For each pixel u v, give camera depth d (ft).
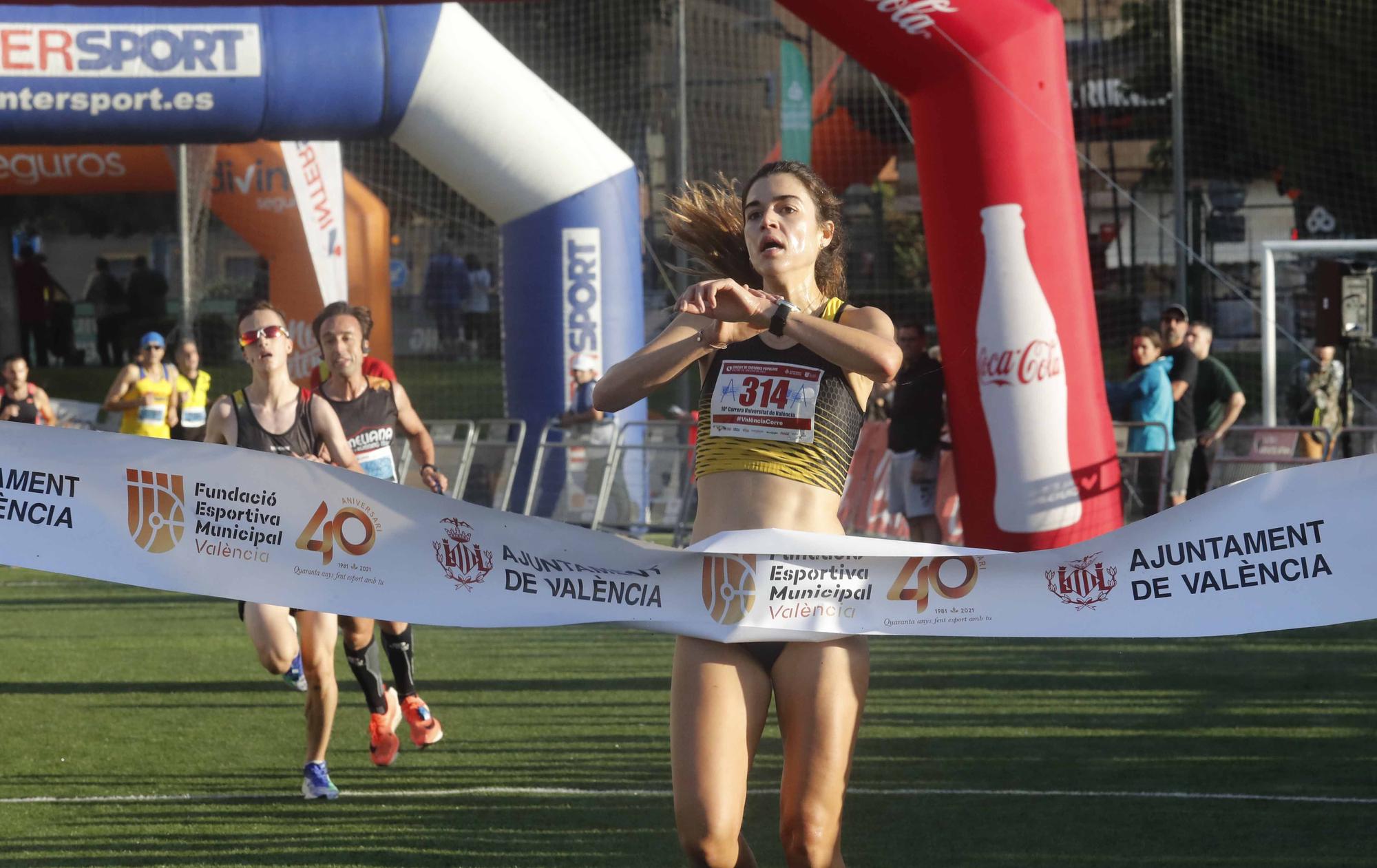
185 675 53.16
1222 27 129.29
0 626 65.67
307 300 113.60
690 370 124.57
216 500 25.02
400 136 95.30
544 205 97.45
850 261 143.95
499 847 31.40
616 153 99.60
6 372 91.20
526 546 24.35
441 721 44.88
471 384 156.56
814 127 124.36
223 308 164.55
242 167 112.88
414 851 31.14
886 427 85.76
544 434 97.30
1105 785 35.73
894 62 73.92
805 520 22.89
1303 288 132.16
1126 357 137.59
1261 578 24.47
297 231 113.80
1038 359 74.13
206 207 113.39
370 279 119.85
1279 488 24.44
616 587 23.81
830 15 73.67
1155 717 43.78
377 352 119.85
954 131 73.82
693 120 129.29
